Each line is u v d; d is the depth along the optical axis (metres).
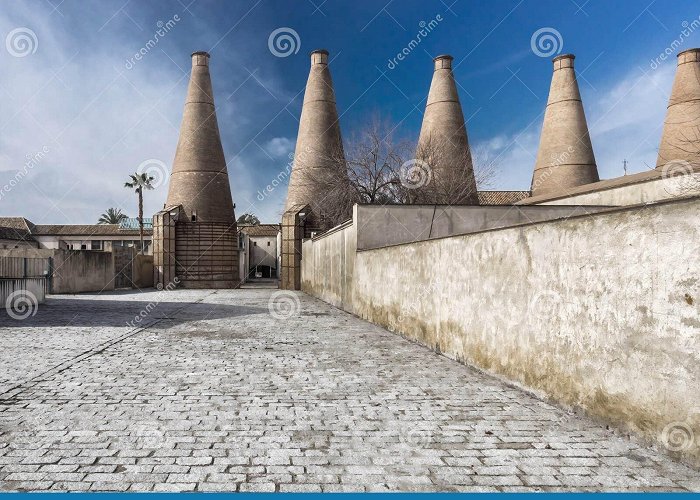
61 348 7.96
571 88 32.38
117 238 53.94
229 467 3.26
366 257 12.79
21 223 53.97
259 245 58.69
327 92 33.38
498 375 5.87
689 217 3.26
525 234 5.32
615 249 3.96
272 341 8.95
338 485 3.00
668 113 27.14
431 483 3.04
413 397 5.05
